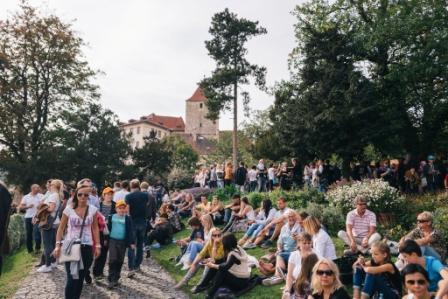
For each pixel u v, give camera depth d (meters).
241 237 14.13
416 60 23.78
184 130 119.50
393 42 25.45
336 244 12.27
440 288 5.41
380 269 6.70
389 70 25.89
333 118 24.98
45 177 35.66
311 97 26.77
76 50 37.28
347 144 25.69
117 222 9.55
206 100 38.16
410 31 23.80
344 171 26.62
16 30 34.53
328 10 28.83
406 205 15.33
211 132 111.75
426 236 7.69
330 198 16.31
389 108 25.52
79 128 39.69
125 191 12.70
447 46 22.59
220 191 23.92
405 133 26.17
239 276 8.80
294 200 18.30
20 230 15.80
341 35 27.33
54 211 10.88
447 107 24.58
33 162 34.53
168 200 21.83
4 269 12.45
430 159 22.11
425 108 25.56
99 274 10.12
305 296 6.77
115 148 41.31
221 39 38.16
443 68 23.33
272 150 40.41
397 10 25.11
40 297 8.81
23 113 34.53
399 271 6.85
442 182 21.25
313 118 25.97
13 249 14.66
